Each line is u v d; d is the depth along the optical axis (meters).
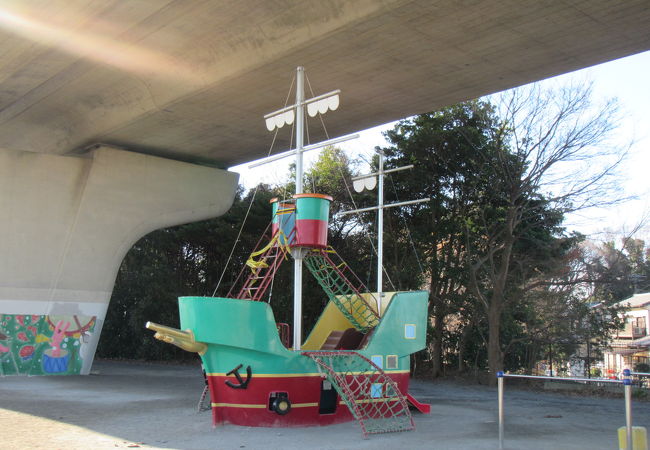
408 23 14.03
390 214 27.06
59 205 23.03
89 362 23.56
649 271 23.08
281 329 13.82
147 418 12.45
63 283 23.14
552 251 24.91
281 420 11.02
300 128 12.78
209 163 27.00
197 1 14.43
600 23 14.11
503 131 23.33
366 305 13.95
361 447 9.47
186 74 18.00
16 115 23.11
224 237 30.73
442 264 26.20
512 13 13.61
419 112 20.27
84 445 9.48
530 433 11.44
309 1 14.35
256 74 16.94
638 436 8.14
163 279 30.98
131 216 24.58
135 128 22.03
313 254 12.58
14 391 17.31
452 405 16.14
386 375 12.20
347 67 16.47
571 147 21.73
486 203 25.44
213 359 10.89
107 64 18.20
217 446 9.42
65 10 14.98
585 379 8.59
